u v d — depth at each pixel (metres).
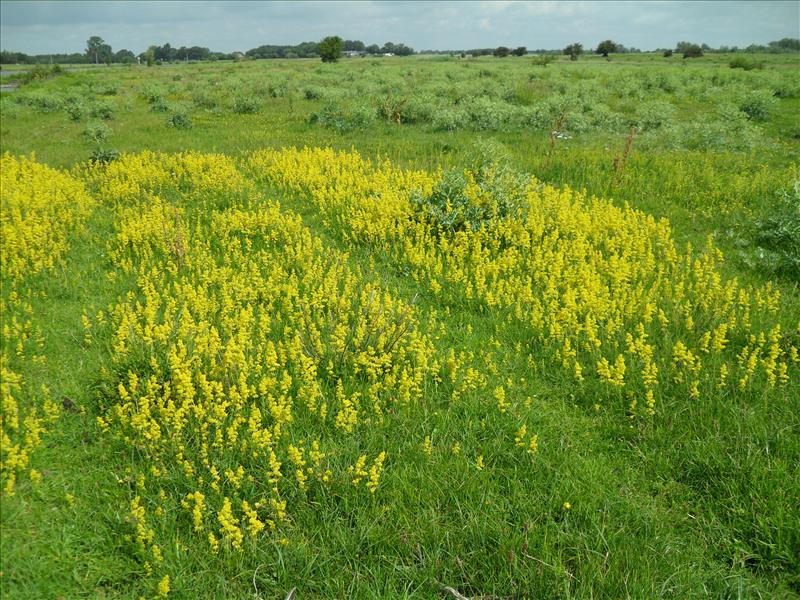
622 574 3.70
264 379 5.18
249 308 6.49
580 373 5.72
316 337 6.00
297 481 4.39
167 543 3.86
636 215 10.09
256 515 4.03
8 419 4.62
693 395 5.34
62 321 6.85
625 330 6.59
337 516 4.18
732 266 8.66
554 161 14.47
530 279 7.53
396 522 4.12
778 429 4.96
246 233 9.82
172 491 4.34
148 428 4.76
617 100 30.08
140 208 11.27
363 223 9.78
